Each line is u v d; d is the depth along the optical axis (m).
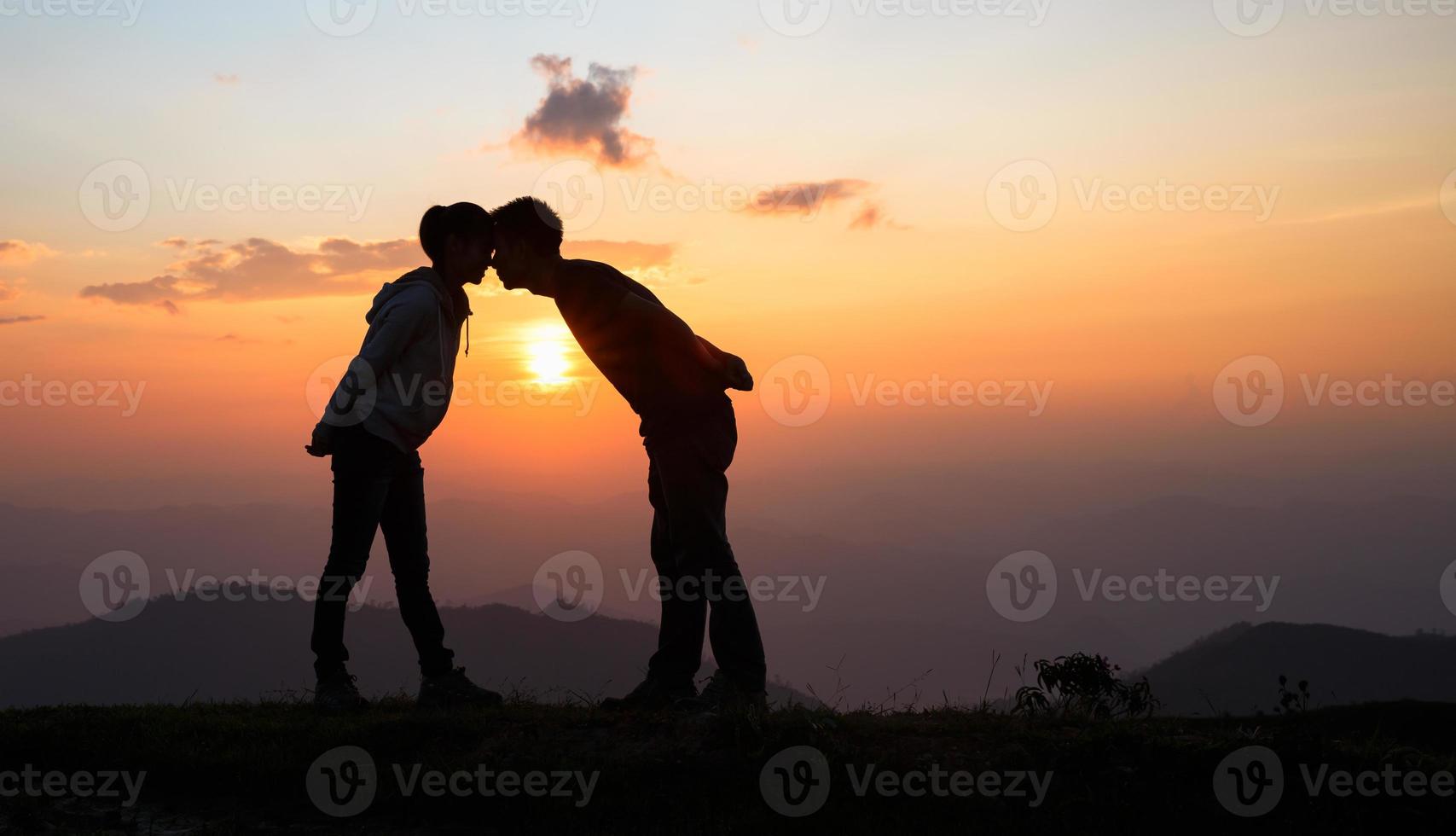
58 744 3.94
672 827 3.28
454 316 4.89
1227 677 122.25
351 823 3.41
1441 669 123.19
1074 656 4.72
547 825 3.31
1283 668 126.19
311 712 4.62
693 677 4.59
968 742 3.93
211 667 132.38
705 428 4.33
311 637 4.75
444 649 4.83
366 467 4.59
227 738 4.02
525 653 117.44
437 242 4.86
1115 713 4.57
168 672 130.12
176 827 3.36
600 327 4.30
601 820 3.35
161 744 3.94
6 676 129.00
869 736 3.96
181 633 146.50
